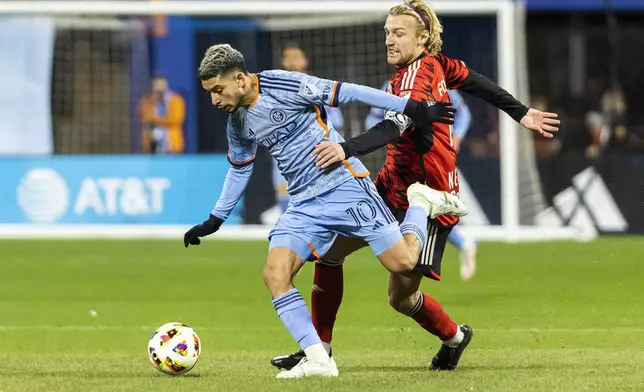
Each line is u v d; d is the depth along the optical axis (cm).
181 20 7194
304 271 5344
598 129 8056
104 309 4069
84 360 2780
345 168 2394
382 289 4603
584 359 2766
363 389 2172
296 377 2352
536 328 3488
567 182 6931
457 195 2623
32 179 6800
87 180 6825
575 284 4662
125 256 5950
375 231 2409
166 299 4338
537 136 8038
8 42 7119
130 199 6831
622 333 3362
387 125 2388
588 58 9300
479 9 6856
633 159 6944
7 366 2647
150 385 2253
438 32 2581
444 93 2539
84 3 6919
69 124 7150
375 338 3338
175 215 6856
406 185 2594
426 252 2561
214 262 5650
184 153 6944
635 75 9244
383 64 7194
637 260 5572
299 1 7119
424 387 2205
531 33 9250
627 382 2281
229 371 2555
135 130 7069
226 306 4141
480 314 3822
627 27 9194
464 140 6844
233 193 2538
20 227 6750
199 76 2323
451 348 2600
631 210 6906
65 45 7169
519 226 6919
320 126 2389
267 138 2384
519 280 4816
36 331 3516
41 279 4988
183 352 2428
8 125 7075
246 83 2330
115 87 7150
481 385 2241
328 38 7212
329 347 2700
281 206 6838
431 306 2555
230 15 7050
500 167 6812
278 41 7238
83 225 6806
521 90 7181
